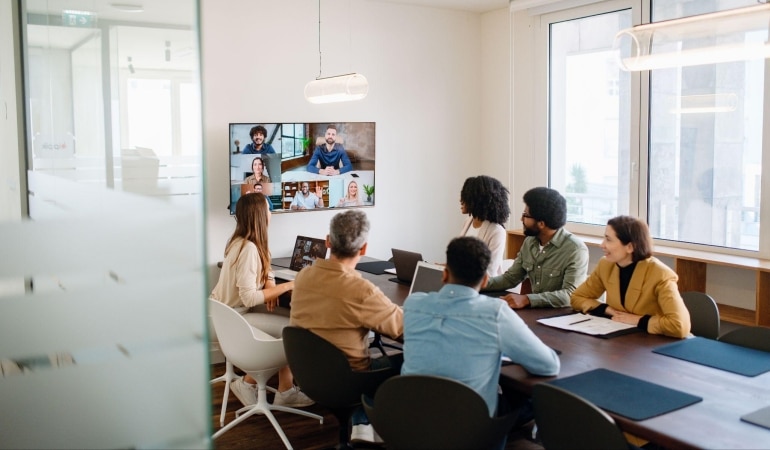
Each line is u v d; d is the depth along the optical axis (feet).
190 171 3.46
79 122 5.65
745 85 14.30
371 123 18.20
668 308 9.28
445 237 20.31
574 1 17.51
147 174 4.07
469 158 20.62
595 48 17.61
